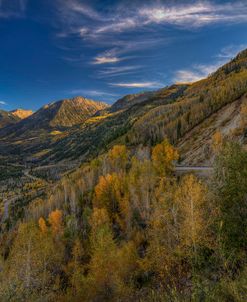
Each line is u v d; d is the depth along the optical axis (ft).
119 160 290.35
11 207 553.23
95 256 91.50
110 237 98.84
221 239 39.58
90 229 166.81
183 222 56.65
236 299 27.12
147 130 503.61
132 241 118.01
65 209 253.44
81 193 277.44
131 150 444.55
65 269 122.62
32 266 71.10
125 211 165.68
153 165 209.56
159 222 71.72
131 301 68.74
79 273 98.89
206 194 54.65
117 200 199.82
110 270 85.35
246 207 39.22
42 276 73.41
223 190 42.60
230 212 40.63
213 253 41.86
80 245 141.69
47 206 303.27
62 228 188.85
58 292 85.05
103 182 213.66
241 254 36.81
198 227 48.57
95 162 342.23
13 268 67.36
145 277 82.02
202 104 447.83
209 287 31.78
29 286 63.67
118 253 93.04
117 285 77.00
